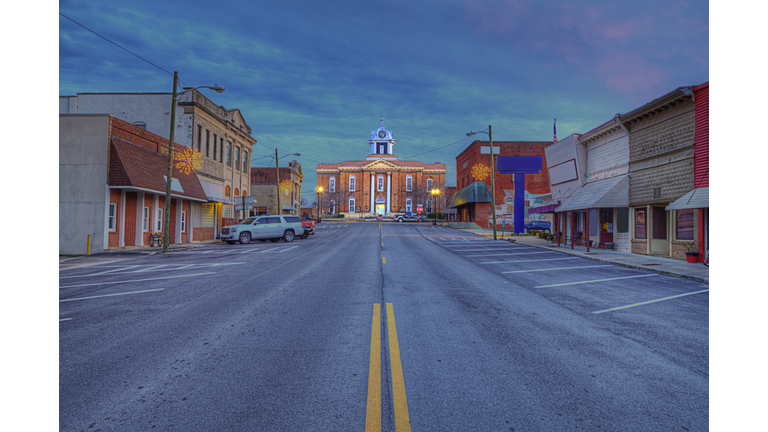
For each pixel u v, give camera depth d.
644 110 18.61
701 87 15.47
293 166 61.78
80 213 19.25
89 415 3.44
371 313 7.09
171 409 3.56
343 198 98.06
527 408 3.64
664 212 18.80
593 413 3.56
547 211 30.08
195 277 11.56
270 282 10.59
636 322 6.73
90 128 19.44
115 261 16.31
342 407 3.62
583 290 9.88
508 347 5.31
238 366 4.57
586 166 25.78
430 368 4.55
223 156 34.22
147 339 5.56
